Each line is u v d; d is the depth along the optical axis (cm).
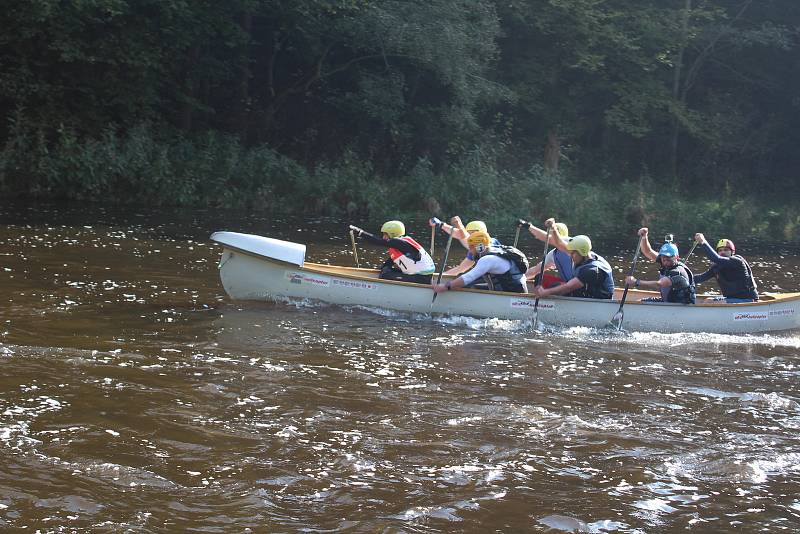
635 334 993
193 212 2122
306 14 2547
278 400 664
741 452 610
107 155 2211
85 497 488
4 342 766
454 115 2805
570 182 3078
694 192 3397
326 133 2944
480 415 660
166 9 2270
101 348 771
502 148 2986
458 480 539
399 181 2664
